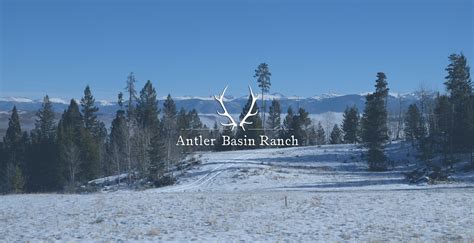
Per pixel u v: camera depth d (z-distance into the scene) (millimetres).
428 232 22312
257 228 23562
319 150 98375
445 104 86000
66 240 20875
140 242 20281
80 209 30562
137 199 35562
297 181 71062
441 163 81938
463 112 80562
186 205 31844
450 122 83000
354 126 125438
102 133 121688
